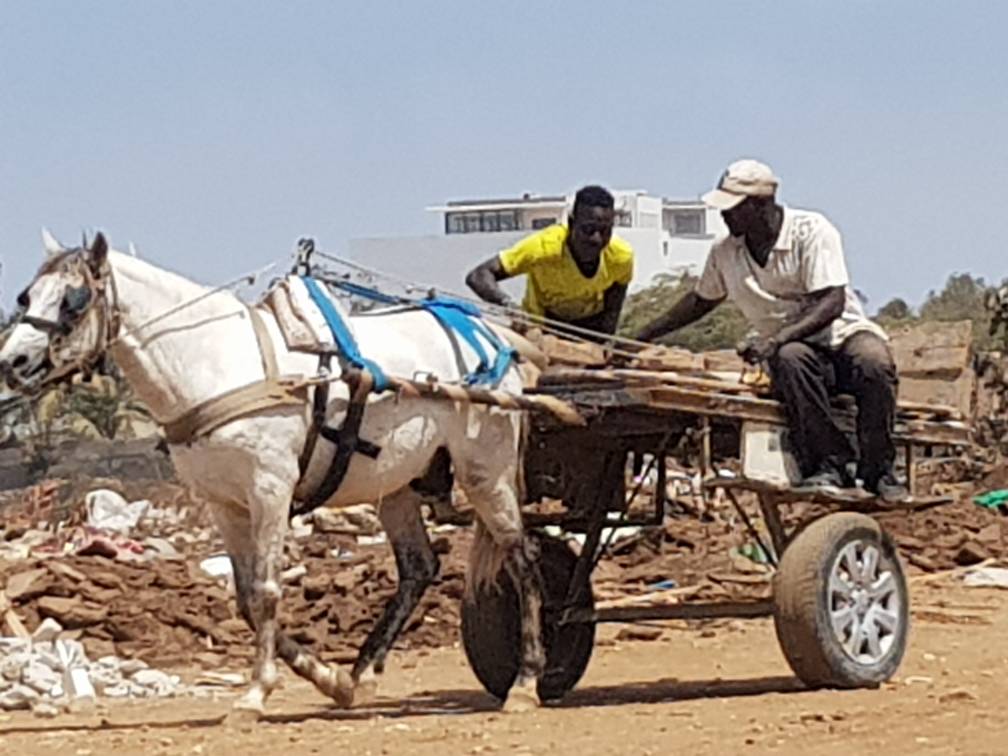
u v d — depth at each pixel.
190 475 11.17
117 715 12.35
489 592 12.49
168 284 11.07
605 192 12.84
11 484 39.50
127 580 16.41
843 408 12.31
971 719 10.72
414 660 15.26
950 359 17.09
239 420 10.97
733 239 12.59
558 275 12.95
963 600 18.41
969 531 23.06
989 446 32.50
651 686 13.26
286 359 11.23
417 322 11.97
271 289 11.49
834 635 12.02
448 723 11.12
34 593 15.51
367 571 17.48
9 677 13.41
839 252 12.23
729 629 16.66
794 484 12.13
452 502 12.66
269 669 11.29
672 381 11.72
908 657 14.05
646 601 15.47
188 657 15.07
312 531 23.03
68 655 14.03
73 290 10.80
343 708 12.04
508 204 79.81
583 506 12.65
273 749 10.22
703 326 36.50
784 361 12.00
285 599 16.72
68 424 41.53
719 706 11.61
